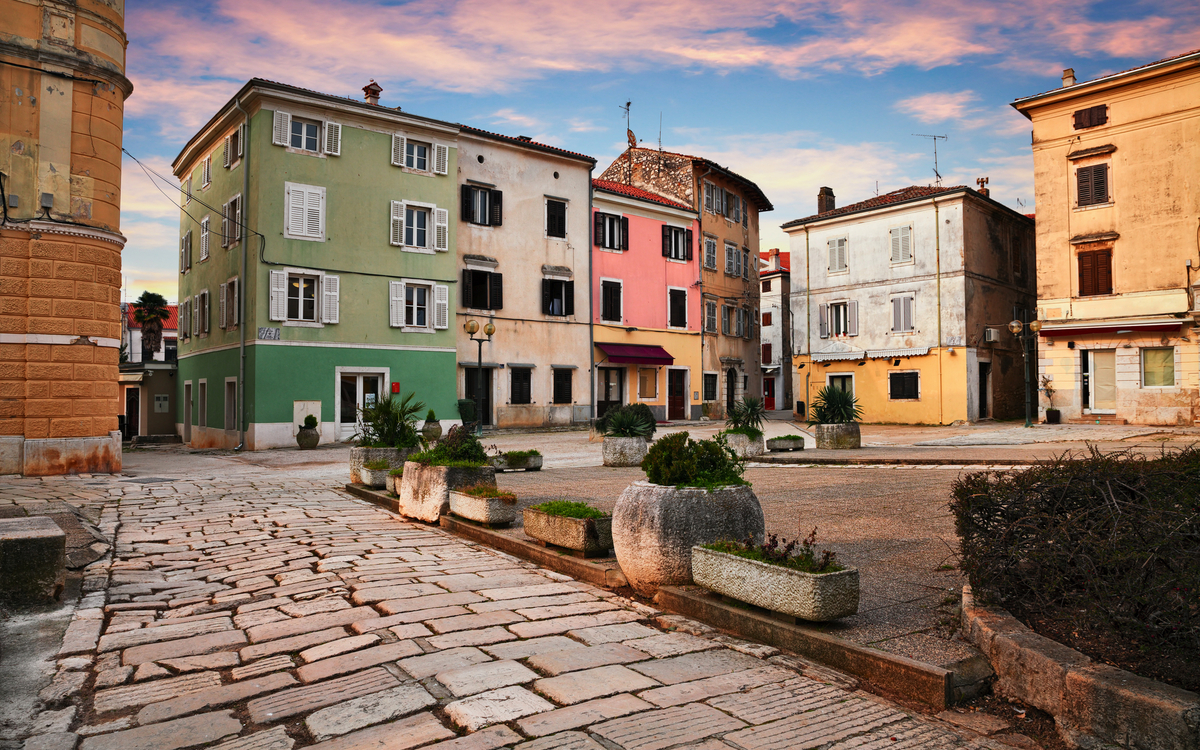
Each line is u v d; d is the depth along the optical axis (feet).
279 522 31.27
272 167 80.69
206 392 93.35
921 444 66.18
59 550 19.06
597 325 110.01
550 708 11.86
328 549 25.40
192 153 99.35
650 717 11.54
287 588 20.13
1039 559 13.58
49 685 13.42
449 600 18.51
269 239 80.18
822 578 14.52
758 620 15.34
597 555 22.36
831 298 115.34
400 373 88.79
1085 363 91.86
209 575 22.11
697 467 19.39
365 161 87.20
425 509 31.68
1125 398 87.76
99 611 18.17
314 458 66.74
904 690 12.62
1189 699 9.69
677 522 18.17
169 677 13.73
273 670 13.94
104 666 14.30
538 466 49.73
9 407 48.29
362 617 17.11
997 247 110.52
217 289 89.92
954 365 101.91
